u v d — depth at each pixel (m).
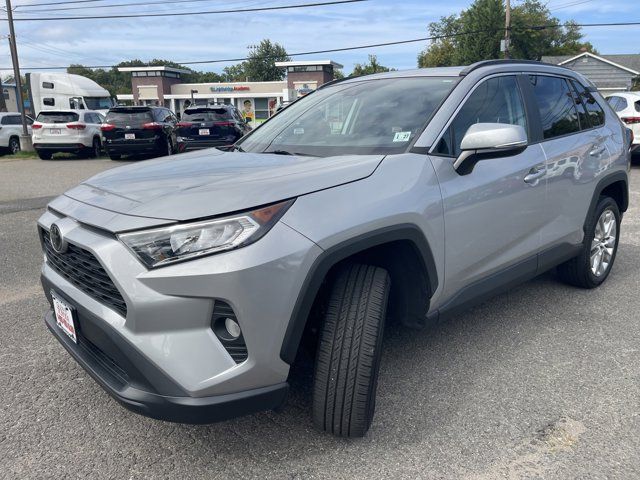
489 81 3.36
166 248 2.05
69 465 2.40
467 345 3.49
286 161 2.79
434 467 2.36
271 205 2.15
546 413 2.74
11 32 19.95
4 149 20.22
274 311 2.10
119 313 2.17
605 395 2.90
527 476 2.30
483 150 2.74
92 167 15.14
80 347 2.51
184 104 45.00
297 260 2.13
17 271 5.19
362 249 2.34
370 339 2.35
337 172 2.44
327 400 2.39
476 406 2.81
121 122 16.20
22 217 7.81
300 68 38.81
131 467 2.38
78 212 2.39
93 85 27.06
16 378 3.15
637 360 3.28
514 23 48.03
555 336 3.61
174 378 2.05
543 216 3.55
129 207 2.23
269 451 2.47
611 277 4.77
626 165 4.47
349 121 3.23
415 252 2.62
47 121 17.25
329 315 2.39
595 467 2.34
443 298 2.91
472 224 2.93
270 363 2.14
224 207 2.10
